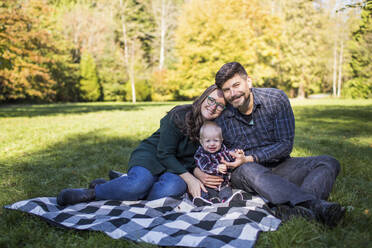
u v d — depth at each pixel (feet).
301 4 111.04
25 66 52.16
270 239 6.35
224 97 8.38
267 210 7.72
